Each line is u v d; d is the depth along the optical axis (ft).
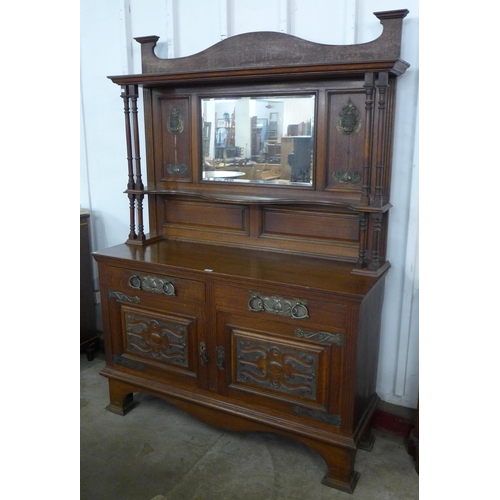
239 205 7.48
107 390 8.66
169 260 6.91
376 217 6.07
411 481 6.36
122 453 6.94
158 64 7.48
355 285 5.77
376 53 5.98
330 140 6.58
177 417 7.84
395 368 7.22
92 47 8.66
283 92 6.68
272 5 6.88
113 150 9.00
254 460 6.79
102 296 7.55
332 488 6.23
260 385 6.43
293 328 6.01
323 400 6.03
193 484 6.32
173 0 7.62
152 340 7.20
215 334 6.61
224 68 6.31
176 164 7.85
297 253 7.12
